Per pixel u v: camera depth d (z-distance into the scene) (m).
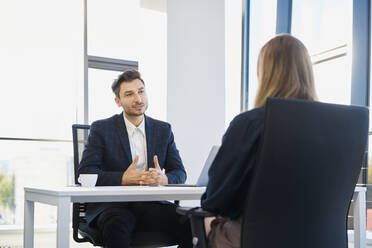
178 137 4.25
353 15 3.52
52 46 4.50
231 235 1.39
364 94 3.46
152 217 2.19
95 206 2.23
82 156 2.39
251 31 4.86
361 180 3.36
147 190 1.71
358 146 1.43
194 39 4.35
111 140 2.39
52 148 4.41
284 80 1.38
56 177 4.40
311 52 4.05
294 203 1.33
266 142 1.27
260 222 1.30
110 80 4.73
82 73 4.60
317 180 1.35
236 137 1.33
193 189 1.82
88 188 1.79
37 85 4.41
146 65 4.66
